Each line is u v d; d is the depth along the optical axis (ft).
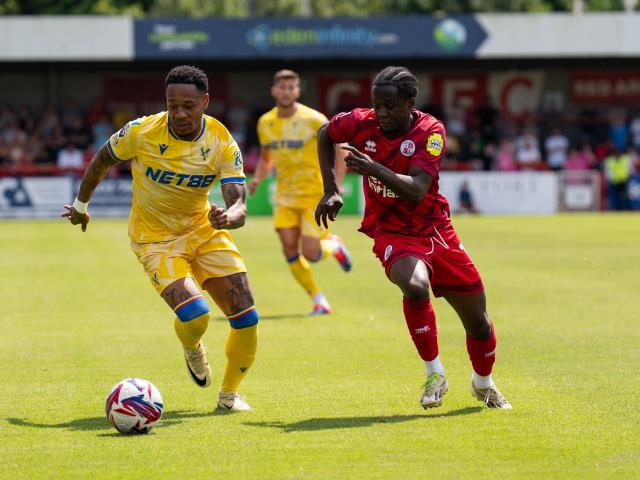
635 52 388.98
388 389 92.07
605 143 399.44
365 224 84.28
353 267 200.34
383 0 533.14
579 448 71.41
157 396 76.33
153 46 380.17
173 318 136.67
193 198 82.53
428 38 384.06
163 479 64.49
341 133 81.71
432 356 80.38
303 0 456.04
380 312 142.10
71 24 378.73
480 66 435.12
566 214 364.38
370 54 383.65
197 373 85.97
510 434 75.36
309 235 139.54
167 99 78.64
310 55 382.42
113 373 100.12
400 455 69.82
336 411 83.35
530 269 191.93
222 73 433.07
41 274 188.65
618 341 116.78
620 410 83.10
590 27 387.55
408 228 81.20
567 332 123.13
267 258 215.31
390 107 76.69
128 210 350.64
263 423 79.46
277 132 142.10
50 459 69.15
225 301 83.35
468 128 435.12
